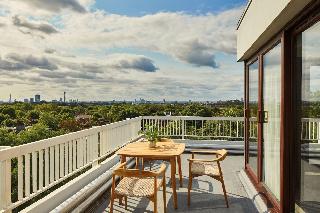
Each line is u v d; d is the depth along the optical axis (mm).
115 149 7023
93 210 4668
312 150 3186
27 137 16172
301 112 3404
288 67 3652
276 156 4316
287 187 3691
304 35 3273
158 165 7852
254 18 4648
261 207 4434
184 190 5684
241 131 10109
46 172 3957
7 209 3215
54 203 4012
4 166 3211
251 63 6246
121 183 4250
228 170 7359
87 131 5289
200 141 10211
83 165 5156
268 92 4844
